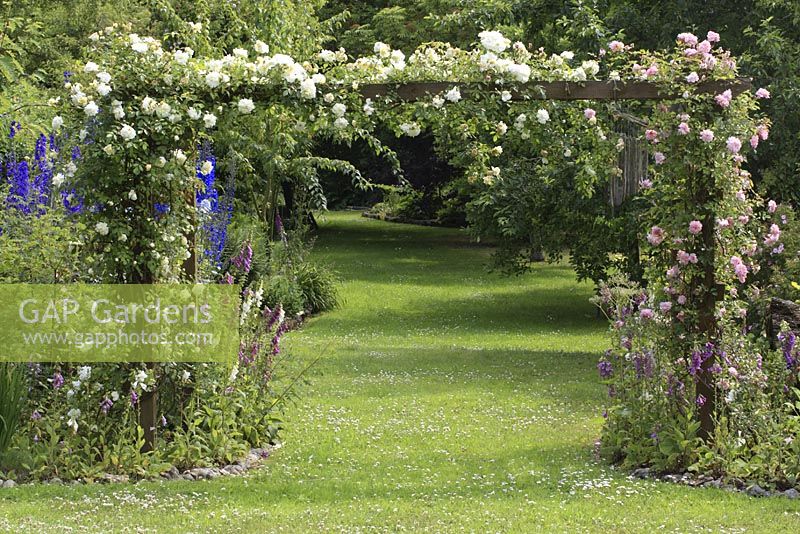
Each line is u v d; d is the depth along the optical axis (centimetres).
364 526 557
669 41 1466
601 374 759
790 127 1359
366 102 695
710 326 695
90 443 680
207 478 688
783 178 1327
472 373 1223
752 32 1353
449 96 683
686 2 1459
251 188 1872
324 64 710
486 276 2488
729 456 670
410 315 1931
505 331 1755
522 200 1655
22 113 977
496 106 693
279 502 625
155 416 701
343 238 3362
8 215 778
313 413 942
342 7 3122
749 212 697
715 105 686
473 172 761
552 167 1543
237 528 549
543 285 2348
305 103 692
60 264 709
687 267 693
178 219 703
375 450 792
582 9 1461
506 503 620
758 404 686
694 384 701
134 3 2042
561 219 1669
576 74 698
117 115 659
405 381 1154
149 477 675
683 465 691
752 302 848
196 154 729
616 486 663
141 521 562
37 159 835
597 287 1722
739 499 622
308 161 1781
